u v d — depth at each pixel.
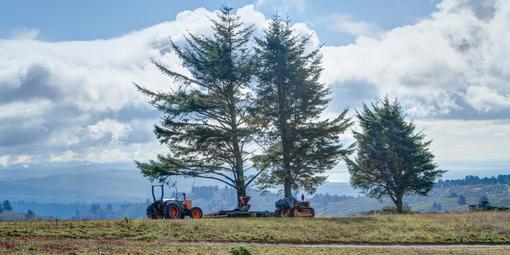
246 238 27.88
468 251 26.30
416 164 54.53
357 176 56.34
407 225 33.38
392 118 55.47
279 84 46.59
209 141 43.41
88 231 26.28
